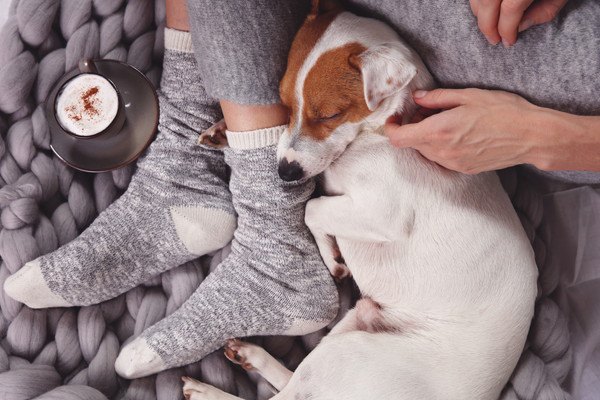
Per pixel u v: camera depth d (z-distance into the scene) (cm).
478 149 129
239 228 163
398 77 127
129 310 171
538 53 124
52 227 167
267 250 159
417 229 148
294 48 137
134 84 167
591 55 121
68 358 162
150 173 166
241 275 160
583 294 180
